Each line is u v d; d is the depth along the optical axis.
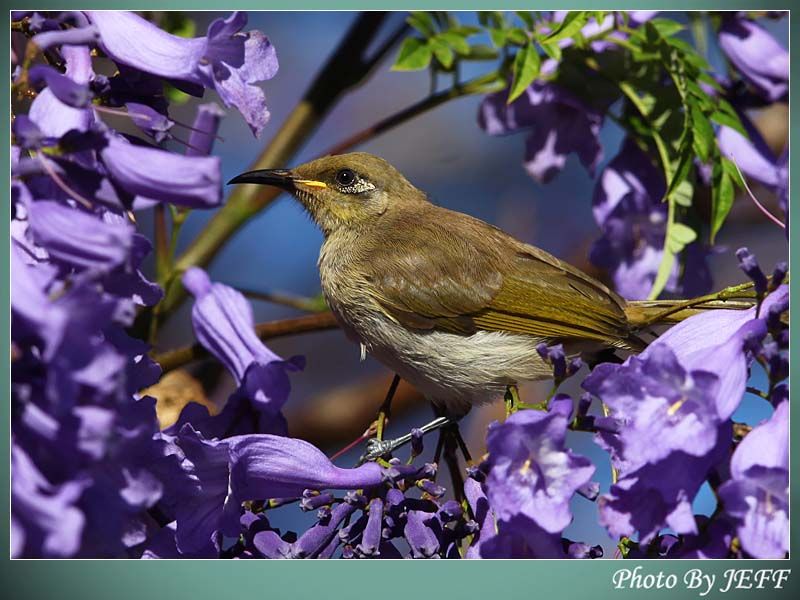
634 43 0.65
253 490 0.58
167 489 0.56
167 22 0.66
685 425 0.54
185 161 0.53
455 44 0.65
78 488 0.51
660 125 0.65
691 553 0.56
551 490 0.55
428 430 0.61
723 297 0.59
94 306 0.52
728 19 0.66
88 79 0.55
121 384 0.52
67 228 0.53
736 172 0.63
